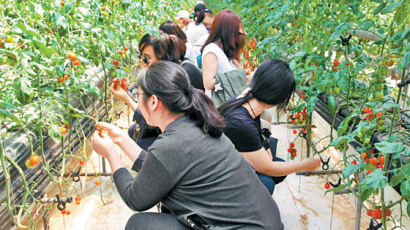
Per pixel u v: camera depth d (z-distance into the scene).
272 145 2.27
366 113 1.88
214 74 2.46
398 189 1.82
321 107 2.78
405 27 1.84
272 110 4.04
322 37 2.22
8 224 1.61
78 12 1.92
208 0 9.06
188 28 4.44
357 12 1.99
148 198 1.27
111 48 2.40
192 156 1.21
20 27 1.49
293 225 2.34
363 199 1.43
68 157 2.18
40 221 2.30
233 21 2.47
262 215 1.26
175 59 2.40
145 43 2.37
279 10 2.97
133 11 2.64
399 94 1.54
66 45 1.80
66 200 1.96
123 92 2.30
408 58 1.36
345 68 2.06
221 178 1.23
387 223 2.32
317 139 3.46
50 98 1.81
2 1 1.69
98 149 1.52
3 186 1.57
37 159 1.58
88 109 2.46
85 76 2.23
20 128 1.81
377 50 2.45
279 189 2.73
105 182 2.75
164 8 4.30
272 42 3.19
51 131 1.65
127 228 1.43
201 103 1.26
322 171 2.81
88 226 2.31
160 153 1.21
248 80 2.79
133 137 2.68
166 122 1.30
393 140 1.50
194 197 1.24
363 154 1.85
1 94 1.59
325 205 2.53
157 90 1.25
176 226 1.33
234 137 1.76
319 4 2.39
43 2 1.74
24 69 1.46
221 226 1.23
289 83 1.70
